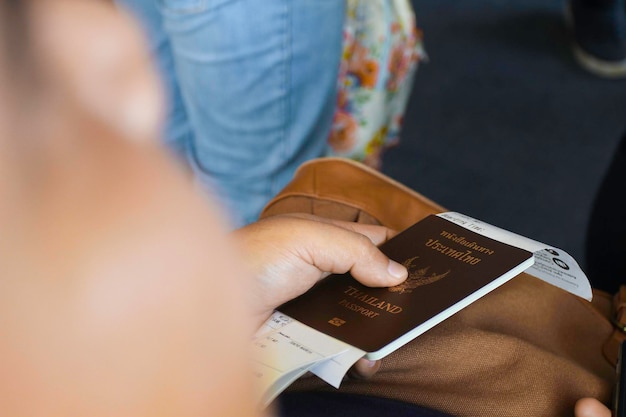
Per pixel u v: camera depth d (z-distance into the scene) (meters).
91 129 0.24
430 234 0.71
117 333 0.25
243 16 1.21
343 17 1.33
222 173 1.37
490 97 2.36
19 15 0.23
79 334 0.24
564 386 0.70
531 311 0.79
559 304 0.80
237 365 0.28
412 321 0.61
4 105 0.23
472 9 2.83
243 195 1.39
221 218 0.29
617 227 1.11
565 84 2.42
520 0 2.87
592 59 2.45
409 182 2.04
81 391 0.25
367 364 0.68
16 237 0.23
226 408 0.28
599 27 2.45
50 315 0.24
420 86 2.41
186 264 0.27
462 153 2.13
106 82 0.24
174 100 1.39
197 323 0.27
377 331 0.61
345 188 0.90
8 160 0.23
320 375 0.60
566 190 2.00
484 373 0.70
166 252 0.26
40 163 0.24
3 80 0.23
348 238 0.66
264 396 0.55
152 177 0.26
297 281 0.66
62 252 0.24
